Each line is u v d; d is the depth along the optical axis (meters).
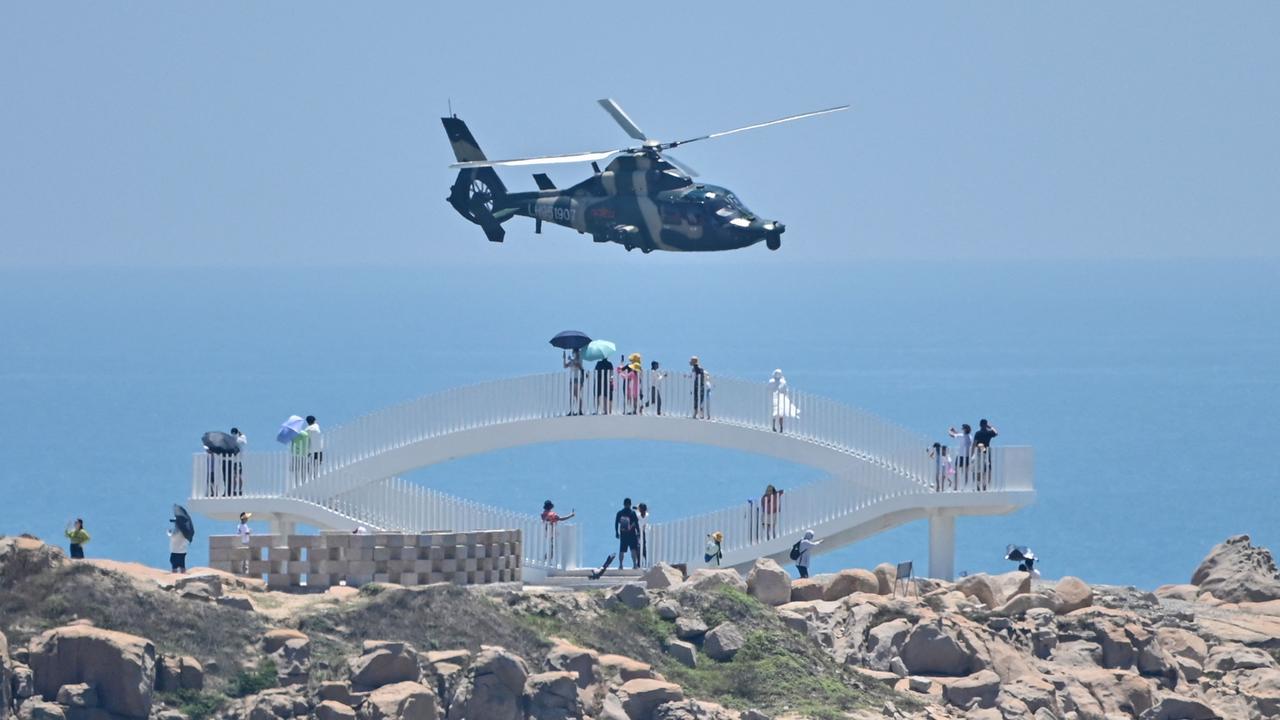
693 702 175.25
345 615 179.25
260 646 173.75
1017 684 190.12
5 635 167.62
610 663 179.50
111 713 164.25
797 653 188.12
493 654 171.00
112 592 173.62
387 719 165.88
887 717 179.88
